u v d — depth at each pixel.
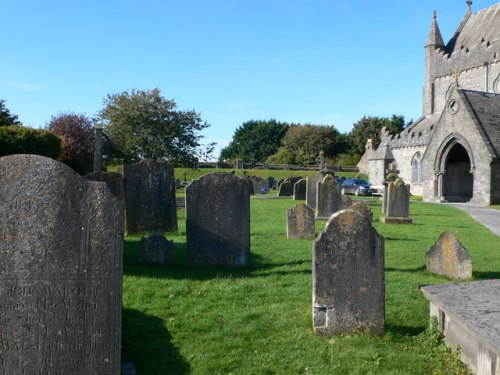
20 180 4.60
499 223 19.73
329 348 5.70
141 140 41.09
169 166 13.66
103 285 4.64
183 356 5.54
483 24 49.16
